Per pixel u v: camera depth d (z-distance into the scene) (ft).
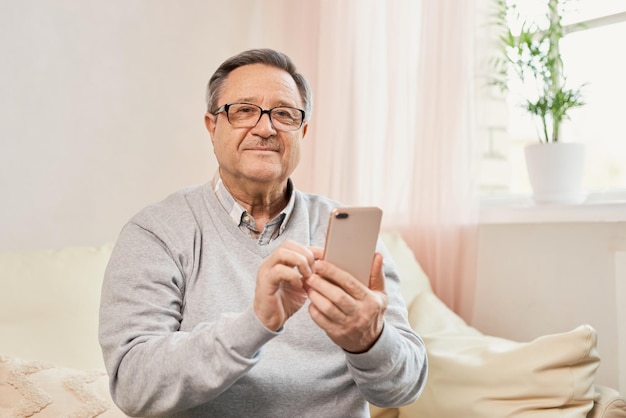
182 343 3.31
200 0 7.89
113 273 3.85
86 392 4.23
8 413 4.00
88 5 7.00
